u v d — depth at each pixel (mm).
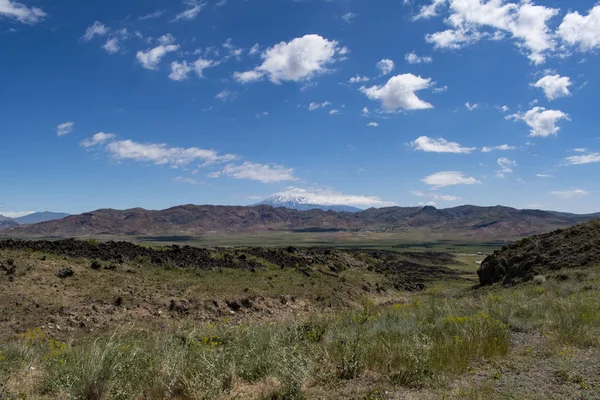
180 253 25234
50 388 6242
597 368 6605
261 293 20484
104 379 6016
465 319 9875
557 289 18844
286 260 30406
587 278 21844
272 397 5914
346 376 6816
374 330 9992
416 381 6375
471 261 102500
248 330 9039
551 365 6902
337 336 8859
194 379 6059
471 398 5488
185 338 8539
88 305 14570
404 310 14797
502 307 12641
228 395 6000
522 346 8484
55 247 20156
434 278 59188
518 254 32469
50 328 12547
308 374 6348
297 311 19969
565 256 27906
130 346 7492
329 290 24984
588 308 11461
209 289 19031
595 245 27203
